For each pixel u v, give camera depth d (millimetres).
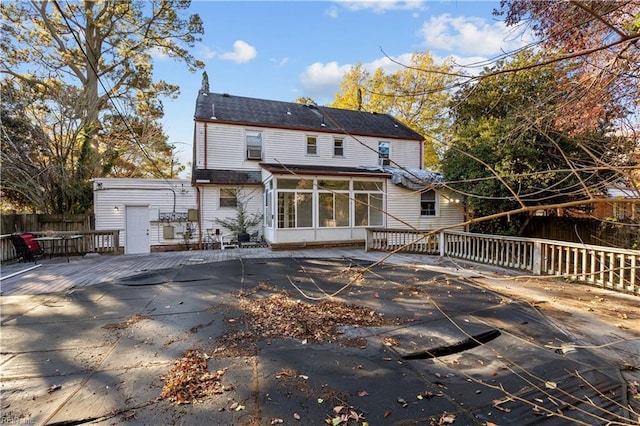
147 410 2471
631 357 3191
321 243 12117
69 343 3752
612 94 4164
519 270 7477
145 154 17375
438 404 2504
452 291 5793
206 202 13258
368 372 3016
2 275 7641
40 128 12602
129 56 17000
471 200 10461
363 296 5578
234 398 2613
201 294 5879
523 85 7730
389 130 17094
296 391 2707
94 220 12398
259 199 13984
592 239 9406
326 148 15633
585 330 3885
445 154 11875
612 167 1795
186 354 3426
